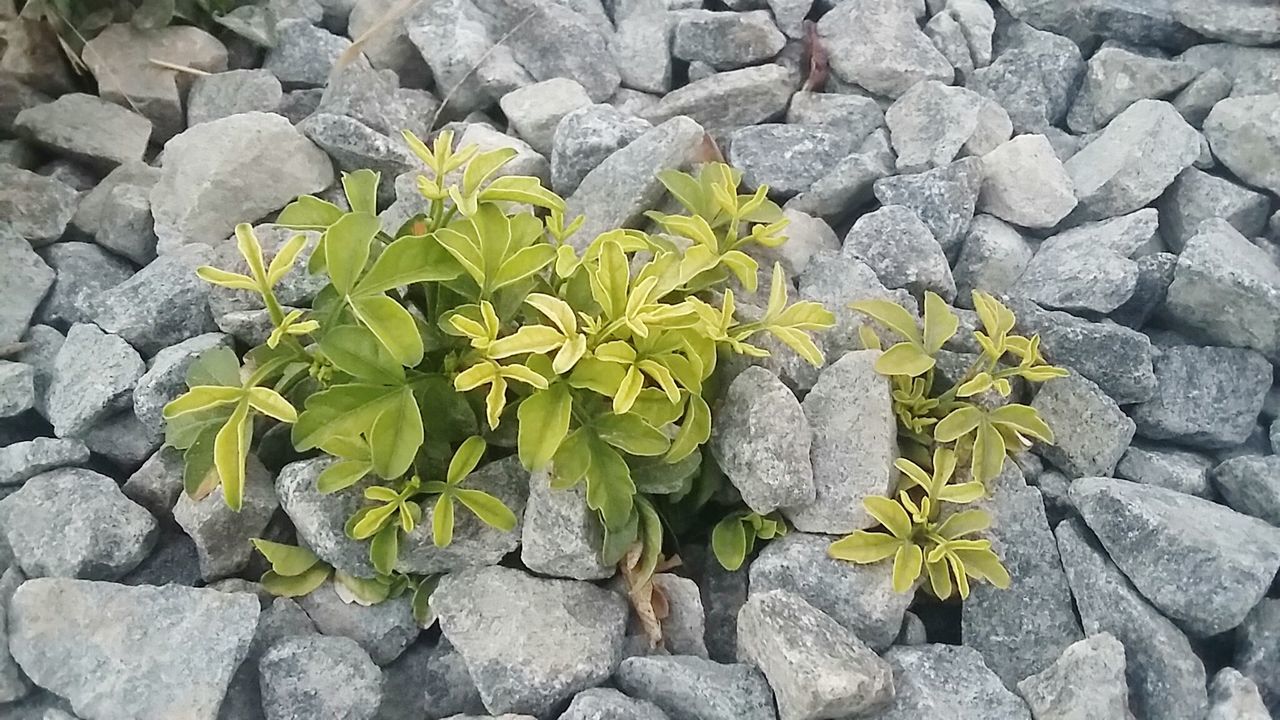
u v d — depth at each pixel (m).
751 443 0.30
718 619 0.32
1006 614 0.31
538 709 0.28
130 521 0.31
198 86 0.42
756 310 0.33
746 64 0.44
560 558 0.29
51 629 0.28
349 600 0.30
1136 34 0.45
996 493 0.32
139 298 0.34
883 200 0.38
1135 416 0.35
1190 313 0.36
